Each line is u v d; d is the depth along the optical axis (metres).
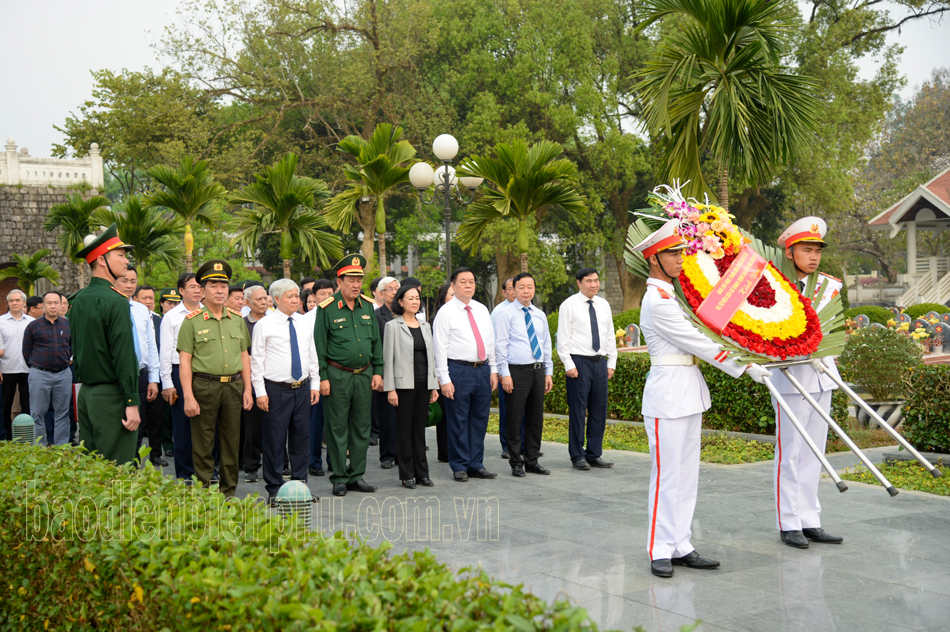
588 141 30.11
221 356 6.20
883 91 27.34
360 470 6.84
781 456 4.99
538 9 28.14
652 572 4.36
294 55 29.72
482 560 4.62
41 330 9.41
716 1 9.24
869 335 9.23
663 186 5.30
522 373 7.59
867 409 4.40
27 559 3.34
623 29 29.73
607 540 5.06
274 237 31.09
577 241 30.72
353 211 15.09
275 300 6.73
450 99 31.31
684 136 10.50
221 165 28.48
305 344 6.81
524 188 11.05
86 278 27.31
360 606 2.05
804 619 3.64
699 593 4.02
